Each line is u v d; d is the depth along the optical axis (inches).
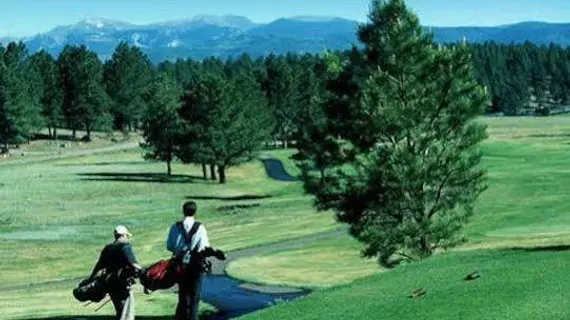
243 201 4055.1
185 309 541.0
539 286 681.6
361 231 1398.9
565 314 589.0
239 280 1857.8
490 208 2608.3
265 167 5777.6
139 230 3097.9
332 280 1829.5
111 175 5162.4
